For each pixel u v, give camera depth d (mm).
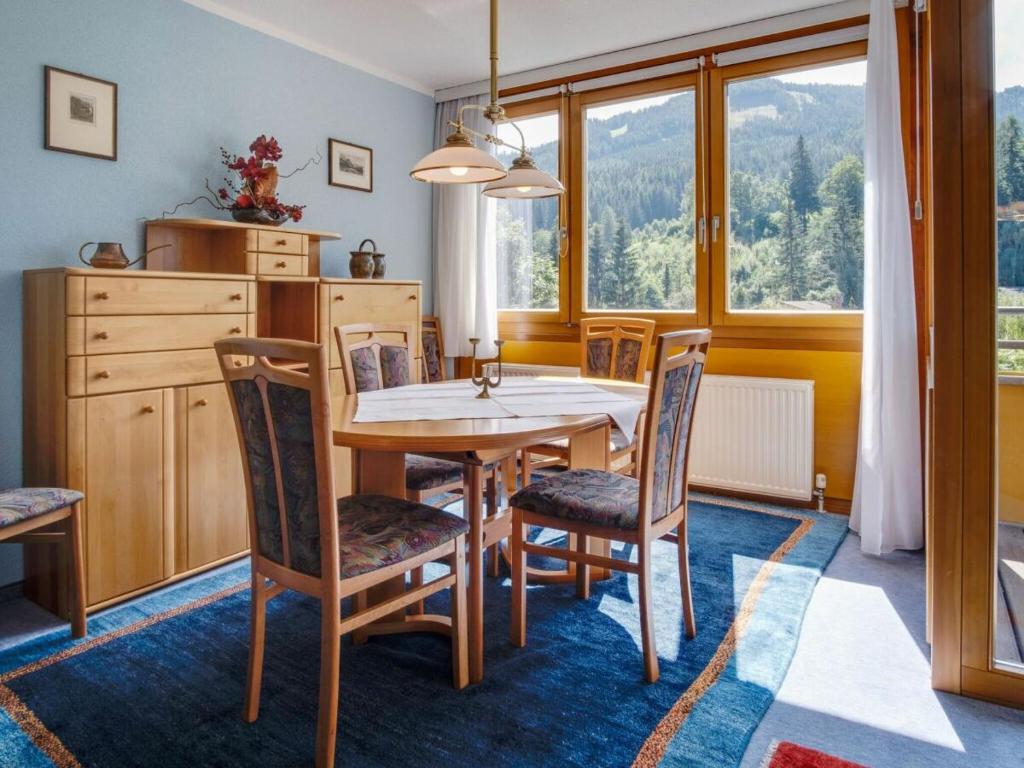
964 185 1728
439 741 1606
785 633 2143
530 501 2031
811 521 3277
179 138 3025
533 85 4199
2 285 2451
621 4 3215
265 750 1578
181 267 3010
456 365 4660
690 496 3725
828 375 3416
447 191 4430
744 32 3465
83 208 2693
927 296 2971
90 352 2279
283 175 3531
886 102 2885
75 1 2637
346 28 3463
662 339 1781
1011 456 1754
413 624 2109
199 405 2619
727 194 3660
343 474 3354
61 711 1742
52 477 2322
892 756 1554
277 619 2275
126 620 2273
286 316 3291
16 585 2520
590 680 1877
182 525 2586
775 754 1556
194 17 3074
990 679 1775
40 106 2545
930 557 2057
